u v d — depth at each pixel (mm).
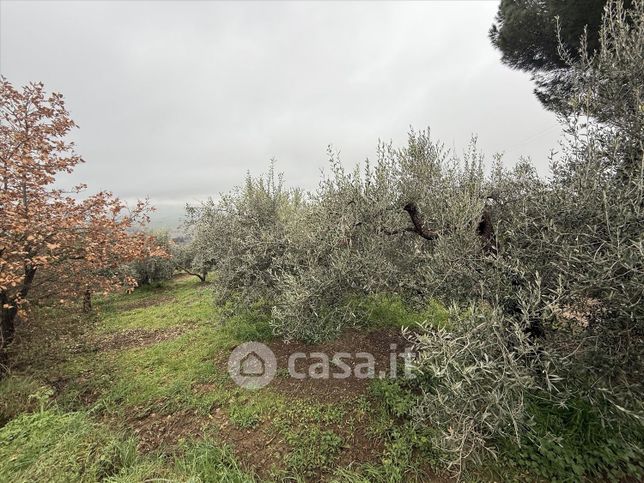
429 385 3086
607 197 2070
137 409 3520
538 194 2576
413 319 4633
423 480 2400
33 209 3721
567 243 2090
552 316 2072
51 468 2316
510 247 2516
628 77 2262
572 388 2145
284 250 4008
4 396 3369
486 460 2436
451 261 2672
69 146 4574
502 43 5684
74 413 3166
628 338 1949
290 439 2848
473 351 1900
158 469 2469
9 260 3646
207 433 3043
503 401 1759
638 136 2221
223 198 5387
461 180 3703
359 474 2475
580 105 2498
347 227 3137
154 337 5902
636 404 1933
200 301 8586
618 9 2340
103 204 4332
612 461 2326
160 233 12305
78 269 4219
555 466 2330
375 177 3344
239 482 2428
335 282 3020
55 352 4582
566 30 4551
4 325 4141
